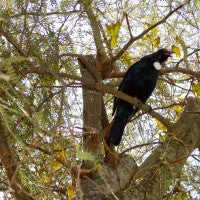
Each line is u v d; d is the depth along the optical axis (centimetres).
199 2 630
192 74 739
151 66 789
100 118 652
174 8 629
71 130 383
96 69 670
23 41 518
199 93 719
